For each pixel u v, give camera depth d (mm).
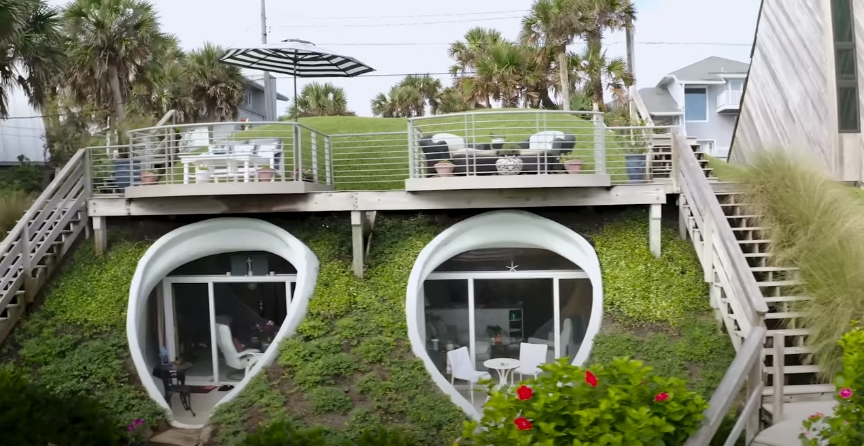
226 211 10000
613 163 11820
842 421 4355
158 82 24453
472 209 10266
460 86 25188
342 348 8906
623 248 9570
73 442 7074
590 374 4180
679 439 4137
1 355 9180
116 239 10578
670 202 10188
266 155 10523
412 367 8602
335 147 12727
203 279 10555
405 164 12102
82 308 9625
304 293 9367
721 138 30984
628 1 21344
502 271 10125
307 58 12234
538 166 9242
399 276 9594
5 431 6660
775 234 8430
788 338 7680
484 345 10164
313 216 10594
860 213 8320
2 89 14391
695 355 8234
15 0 12297
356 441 7430
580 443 3711
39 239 10023
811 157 9680
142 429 8195
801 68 14969
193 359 10672
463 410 8125
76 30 20578
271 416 8039
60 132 21953
